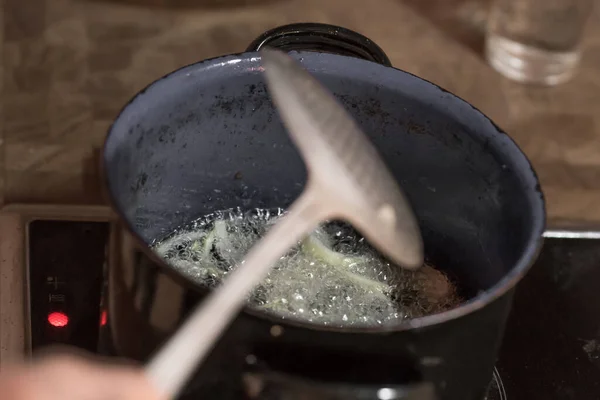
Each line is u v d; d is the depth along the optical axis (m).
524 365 0.63
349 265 0.64
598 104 0.88
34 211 0.68
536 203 0.53
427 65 0.89
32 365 0.46
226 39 0.90
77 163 0.78
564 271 0.69
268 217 0.66
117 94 0.85
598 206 0.78
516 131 0.84
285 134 0.62
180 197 0.63
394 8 0.95
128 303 0.51
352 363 0.48
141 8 0.92
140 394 0.44
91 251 0.66
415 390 0.49
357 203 0.49
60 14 0.91
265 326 0.47
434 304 0.63
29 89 0.84
